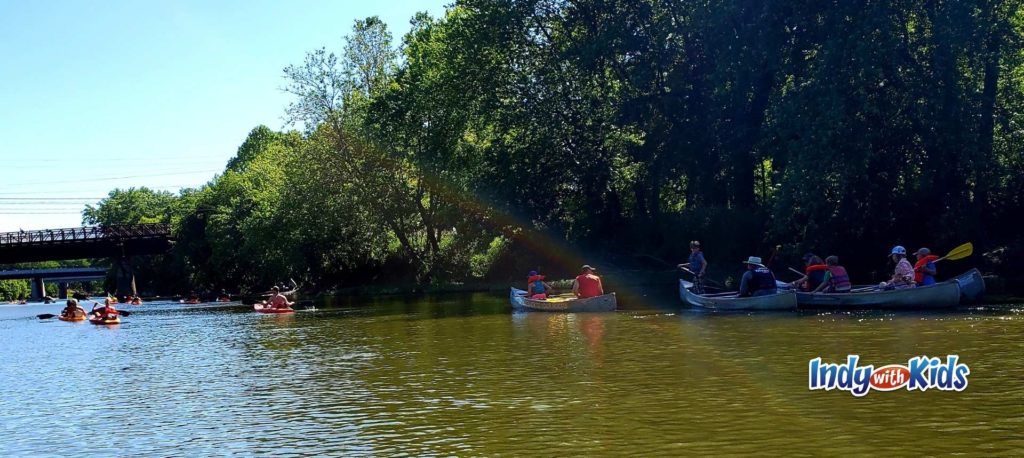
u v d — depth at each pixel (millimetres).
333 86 47906
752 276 23156
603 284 36781
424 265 49781
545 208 43812
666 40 36969
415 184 49312
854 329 16688
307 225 49219
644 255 40062
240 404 11367
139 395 12562
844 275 22594
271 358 16422
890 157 30672
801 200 28391
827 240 30141
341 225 49188
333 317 28375
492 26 41562
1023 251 29766
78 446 9359
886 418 8992
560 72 40812
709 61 36031
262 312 34125
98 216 138625
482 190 44219
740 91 33906
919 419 8898
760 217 35156
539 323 21406
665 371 12359
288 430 9625
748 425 8867
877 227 31109
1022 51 30078
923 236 31125
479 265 48500
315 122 47906
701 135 36562
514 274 46906
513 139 43062
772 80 34188
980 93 28719
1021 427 8422
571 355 14570
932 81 28578
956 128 28156
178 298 68688
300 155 48844
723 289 31203
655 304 26422
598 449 8133
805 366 12344
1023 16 29719
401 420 9812
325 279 54812
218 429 9859
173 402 11797
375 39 49469
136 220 131375
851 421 8906
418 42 50812
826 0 30375
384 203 47969
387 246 52094
